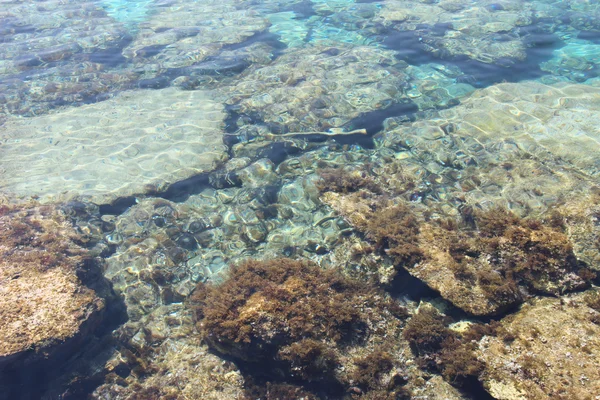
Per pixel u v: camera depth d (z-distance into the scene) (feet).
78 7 16.37
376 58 10.89
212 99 9.99
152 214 7.53
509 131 8.07
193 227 7.31
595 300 5.33
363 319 5.70
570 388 4.57
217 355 5.83
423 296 5.95
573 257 5.68
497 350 5.08
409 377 5.29
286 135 8.75
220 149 8.57
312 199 7.43
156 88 10.57
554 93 8.77
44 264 6.32
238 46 12.32
